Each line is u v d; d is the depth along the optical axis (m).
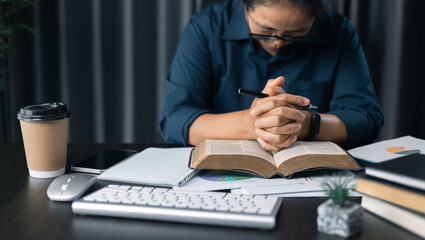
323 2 0.98
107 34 2.07
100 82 2.10
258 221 0.57
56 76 2.12
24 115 0.76
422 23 2.00
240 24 1.32
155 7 2.05
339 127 1.11
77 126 2.15
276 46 1.15
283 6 0.96
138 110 2.13
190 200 0.63
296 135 0.96
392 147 0.96
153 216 0.60
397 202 0.57
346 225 0.54
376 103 1.32
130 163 0.85
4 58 1.99
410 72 2.05
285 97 0.90
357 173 0.80
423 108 2.08
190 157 0.86
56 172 0.81
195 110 1.16
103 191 0.67
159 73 2.10
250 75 1.36
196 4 2.04
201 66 1.36
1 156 0.96
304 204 0.67
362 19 2.03
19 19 2.03
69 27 2.06
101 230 0.58
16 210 0.65
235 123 1.02
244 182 0.75
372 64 2.07
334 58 1.36
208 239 0.55
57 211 0.65
